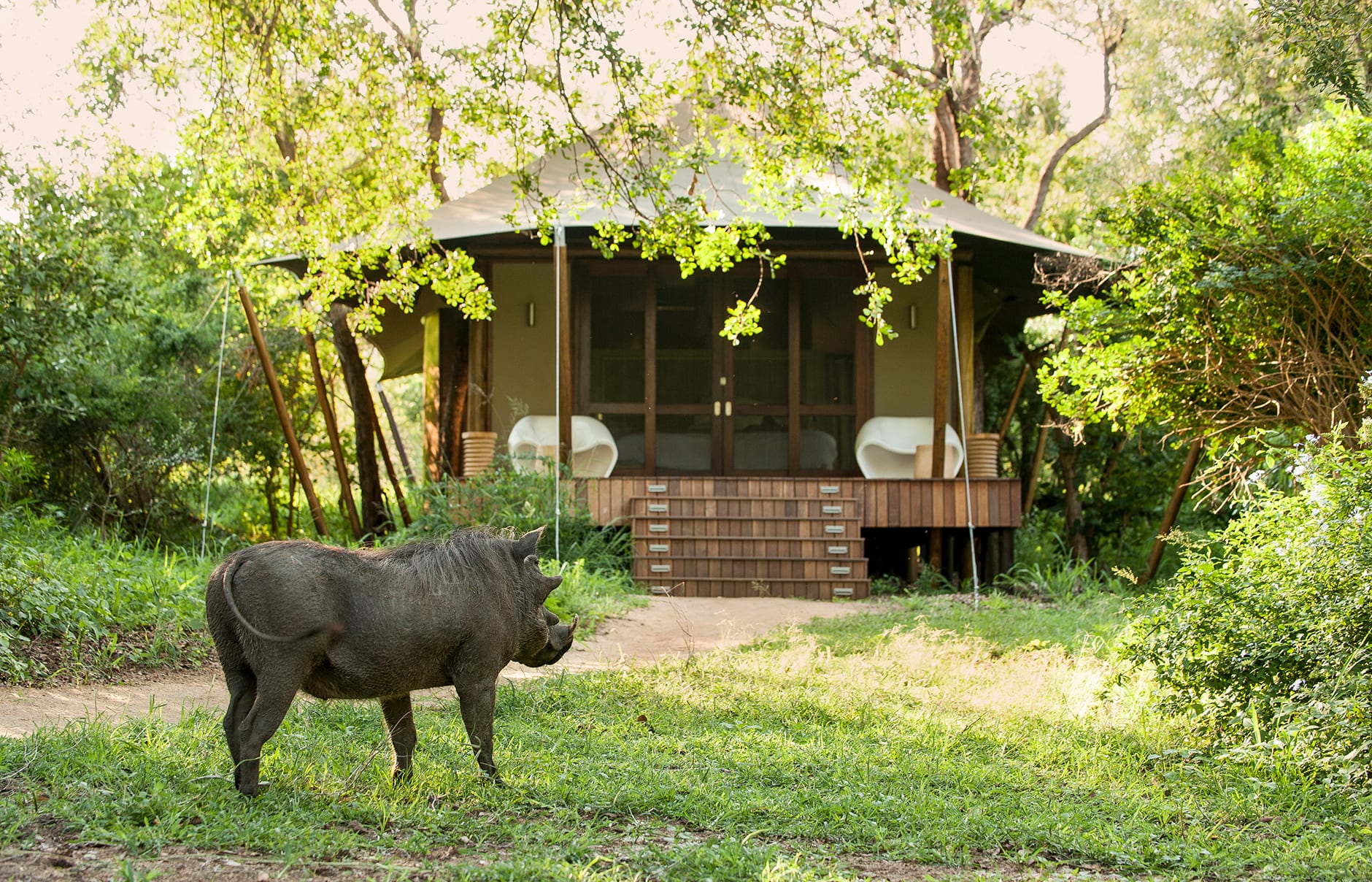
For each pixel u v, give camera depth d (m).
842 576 14.20
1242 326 9.95
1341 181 9.34
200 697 7.05
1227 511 17.17
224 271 13.16
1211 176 10.66
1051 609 12.45
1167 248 10.17
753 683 7.83
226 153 11.38
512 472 14.28
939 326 14.38
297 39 10.67
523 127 10.51
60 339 13.34
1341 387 9.59
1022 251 15.14
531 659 5.14
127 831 3.83
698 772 5.41
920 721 6.76
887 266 16.41
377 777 4.88
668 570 14.09
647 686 7.65
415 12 13.75
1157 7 19.86
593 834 4.23
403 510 17.62
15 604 7.79
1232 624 6.30
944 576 15.86
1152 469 17.89
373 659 4.40
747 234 10.66
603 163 10.32
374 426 17.83
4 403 13.33
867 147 10.42
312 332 16.02
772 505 14.35
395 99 11.71
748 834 4.34
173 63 14.34
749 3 9.66
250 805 4.21
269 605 4.18
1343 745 5.49
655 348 16.27
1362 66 10.26
